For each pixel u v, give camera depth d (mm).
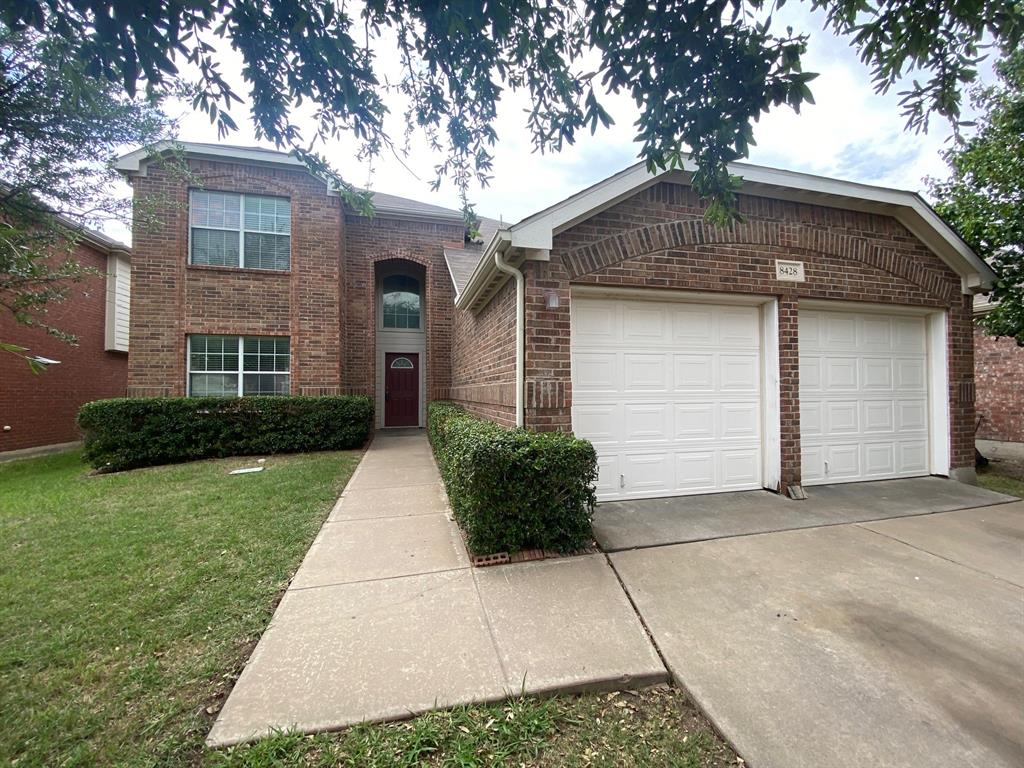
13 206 5469
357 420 8945
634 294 4824
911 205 5414
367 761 1604
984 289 6016
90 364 11180
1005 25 1958
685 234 4801
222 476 6262
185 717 1794
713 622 2533
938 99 2225
